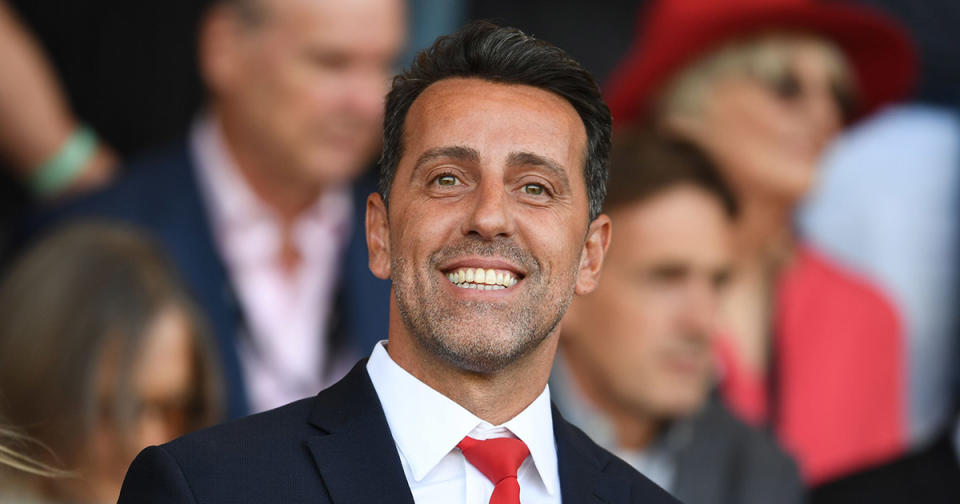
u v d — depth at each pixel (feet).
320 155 47.80
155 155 46.93
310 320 47.01
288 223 47.26
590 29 51.01
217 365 42.24
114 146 46.91
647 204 49.67
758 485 49.06
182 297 41.75
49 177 46.16
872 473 49.47
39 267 40.60
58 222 45.68
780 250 50.72
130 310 40.16
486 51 25.30
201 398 41.42
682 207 49.83
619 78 50.85
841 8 51.24
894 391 50.55
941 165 51.80
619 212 49.65
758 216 50.67
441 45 25.66
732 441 49.24
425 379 24.38
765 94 51.01
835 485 49.44
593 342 49.39
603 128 26.09
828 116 51.60
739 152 50.65
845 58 51.78
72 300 39.93
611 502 25.66
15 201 46.03
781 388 49.93
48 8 46.80
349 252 47.96
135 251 42.19
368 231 25.88
